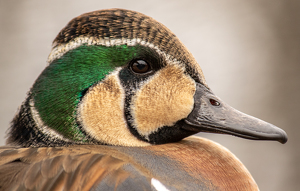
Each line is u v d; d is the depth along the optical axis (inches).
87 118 65.4
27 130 65.6
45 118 65.5
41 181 64.5
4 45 84.5
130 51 65.4
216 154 65.7
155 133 65.7
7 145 65.7
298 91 85.0
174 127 65.7
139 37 65.4
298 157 81.1
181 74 65.6
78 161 64.7
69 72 65.4
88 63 65.4
